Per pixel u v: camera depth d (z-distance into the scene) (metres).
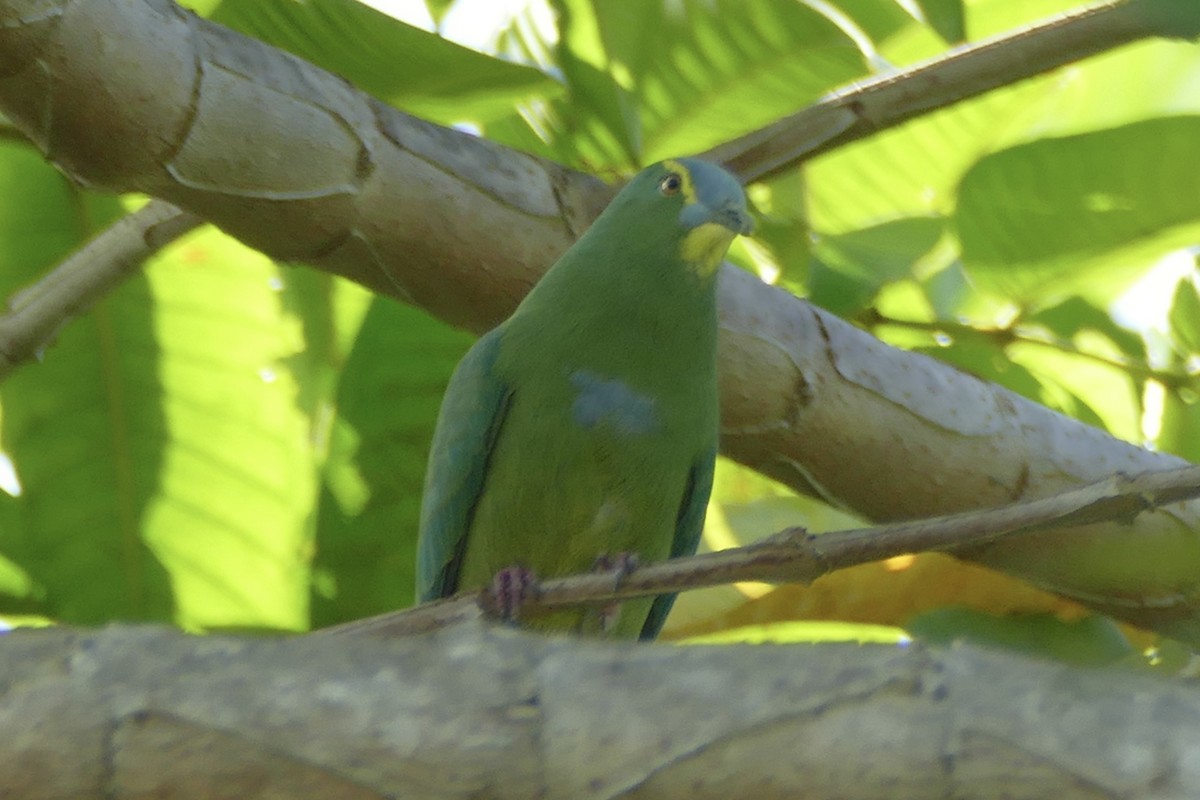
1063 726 2.95
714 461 8.41
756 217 8.57
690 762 3.10
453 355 8.90
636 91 8.73
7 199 8.71
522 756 3.14
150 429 9.32
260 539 9.44
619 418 8.06
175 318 9.22
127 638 3.21
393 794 3.13
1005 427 7.77
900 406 7.66
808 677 3.14
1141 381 8.82
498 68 7.53
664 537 8.50
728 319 7.80
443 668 3.21
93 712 3.12
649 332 8.01
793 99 8.80
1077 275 8.64
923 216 8.84
